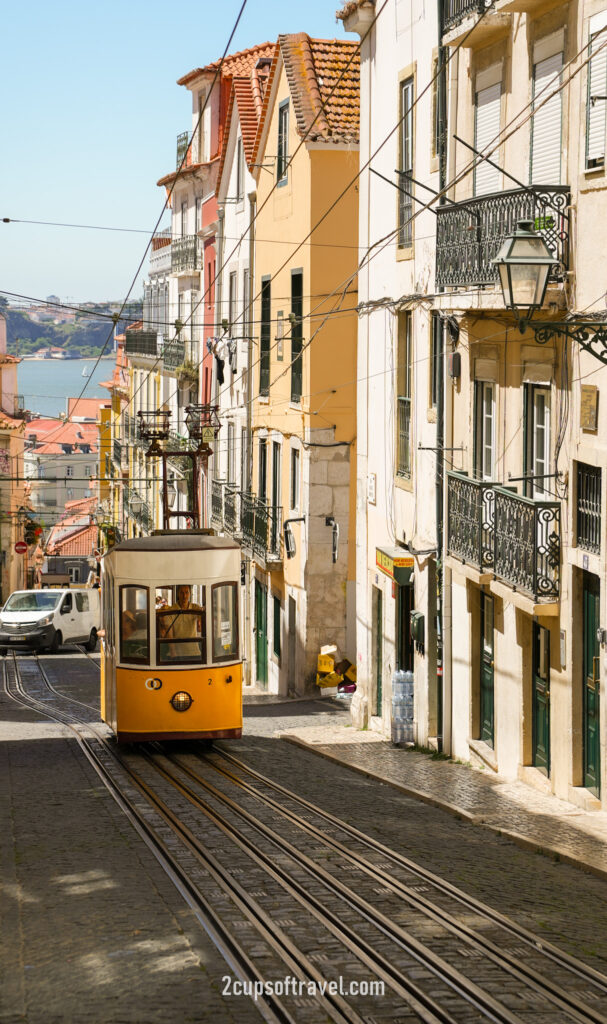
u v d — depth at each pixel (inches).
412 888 390.0
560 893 387.9
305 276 1090.7
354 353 1084.5
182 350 1820.9
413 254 787.4
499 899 374.9
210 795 592.1
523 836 470.9
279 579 1203.2
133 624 719.1
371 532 901.8
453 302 647.8
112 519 2837.1
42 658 1529.3
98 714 1031.6
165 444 1977.1
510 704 625.9
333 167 1073.5
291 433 1143.6
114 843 466.3
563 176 552.1
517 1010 271.9
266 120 1234.0
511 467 625.9
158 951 314.3
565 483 547.2
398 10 816.3
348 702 1071.6
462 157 690.2
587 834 473.4
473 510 651.5
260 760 725.9
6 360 2532.0
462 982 290.8
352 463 1090.7
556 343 558.9
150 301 2253.9
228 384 1513.3
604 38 514.0
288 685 1167.0
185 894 380.2
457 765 687.7
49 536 3395.7
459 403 706.2
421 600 772.0
